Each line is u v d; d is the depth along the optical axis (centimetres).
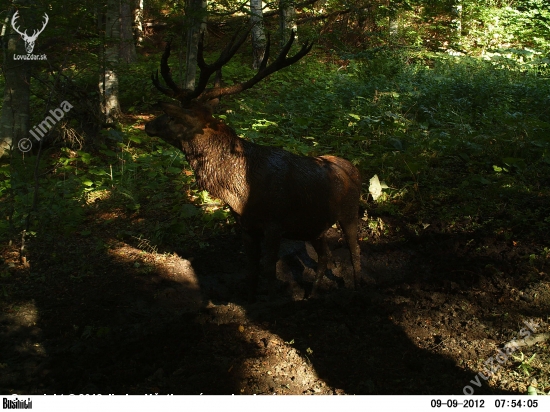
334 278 605
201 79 478
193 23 981
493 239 624
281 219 497
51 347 468
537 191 702
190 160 494
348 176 536
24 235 601
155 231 643
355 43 1614
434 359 448
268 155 495
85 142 900
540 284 537
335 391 411
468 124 909
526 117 878
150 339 478
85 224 680
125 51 1431
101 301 528
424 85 1105
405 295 554
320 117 954
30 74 849
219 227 667
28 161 790
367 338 479
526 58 1471
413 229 664
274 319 507
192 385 417
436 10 1742
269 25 1538
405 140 833
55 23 735
